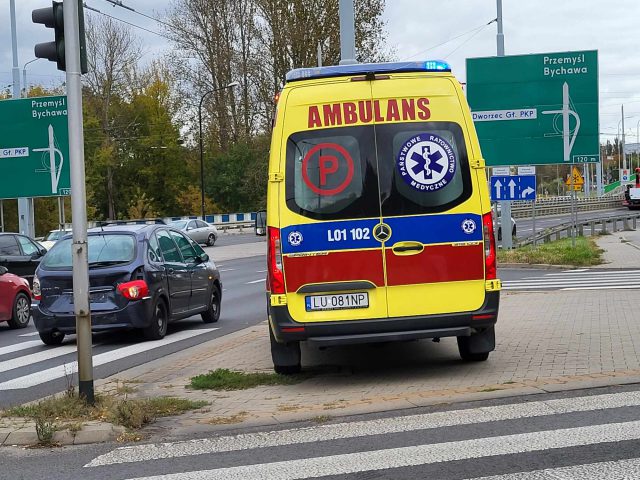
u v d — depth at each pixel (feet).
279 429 22.94
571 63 88.22
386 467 18.71
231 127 205.36
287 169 27.32
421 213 27.22
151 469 19.67
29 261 69.56
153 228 46.01
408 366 31.65
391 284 27.22
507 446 19.80
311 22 170.40
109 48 237.04
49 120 101.14
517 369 29.30
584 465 18.04
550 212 237.25
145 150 262.26
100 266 42.45
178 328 48.83
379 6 165.27
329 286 27.17
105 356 38.65
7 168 102.47
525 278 70.90
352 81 27.43
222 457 20.38
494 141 90.12
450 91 27.61
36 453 21.77
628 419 21.67
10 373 35.50
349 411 24.30
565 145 88.69
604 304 47.60
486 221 27.35
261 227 34.76
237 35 201.36
